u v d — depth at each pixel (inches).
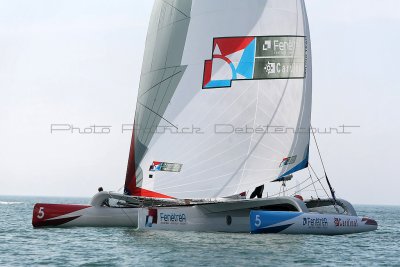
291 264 2271.2
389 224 5708.7
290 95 3107.8
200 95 3043.8
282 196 2965.1
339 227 3046.3
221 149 3016.7
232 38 3068.4
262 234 3024.1
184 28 3085.6
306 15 3176.7
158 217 2965.1
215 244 2655.0
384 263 2476.6
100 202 3346.5
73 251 2588.6
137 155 3085.6
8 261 2341.3
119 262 2261.3
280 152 3085.6
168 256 2362.2
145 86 3137.3
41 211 3344.0
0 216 5940.0
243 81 3053.6
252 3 3093.0
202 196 2994.6
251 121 3046.3
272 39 3102.9
